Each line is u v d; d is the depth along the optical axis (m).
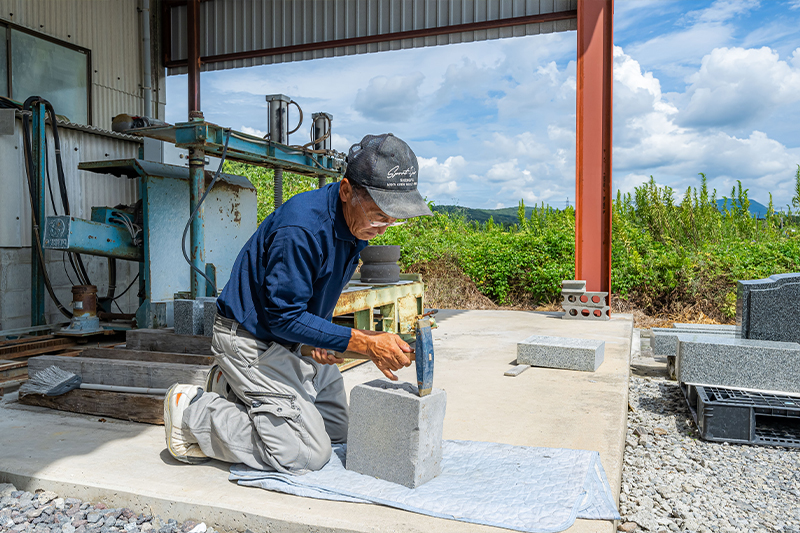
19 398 3.34
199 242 4.51
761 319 4.22
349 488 2.09
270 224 2.13
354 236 2.13
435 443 2.19
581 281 7.39
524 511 1.91
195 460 2.43
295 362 2.25
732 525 2.36
